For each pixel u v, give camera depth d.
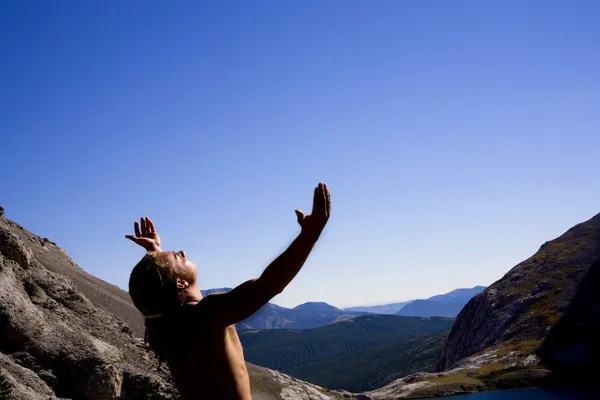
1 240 33.91
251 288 2.41
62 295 36.16
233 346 2.65
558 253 172.12
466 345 157.88
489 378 114.62
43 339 27.08
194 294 2.75
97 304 67.75
